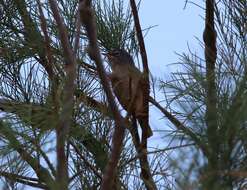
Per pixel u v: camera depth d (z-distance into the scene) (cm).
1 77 565
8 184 430
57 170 335
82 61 554
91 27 386
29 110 443
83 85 541
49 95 477
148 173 470
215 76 384
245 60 401
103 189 409
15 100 519
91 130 520
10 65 570
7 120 435
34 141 417
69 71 366
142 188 491
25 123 436
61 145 339
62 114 348
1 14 607
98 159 514
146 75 503
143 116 502
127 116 483
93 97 539
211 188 267
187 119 335
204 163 279
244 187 309
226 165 282
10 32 600
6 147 418
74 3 595
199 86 383
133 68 543
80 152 511
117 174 485
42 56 559
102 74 402
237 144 291
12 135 421
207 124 303
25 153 421
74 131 494
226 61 431
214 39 530
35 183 446
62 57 546
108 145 520
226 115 300
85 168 511
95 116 526
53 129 421
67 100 359
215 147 287
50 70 485
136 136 504
